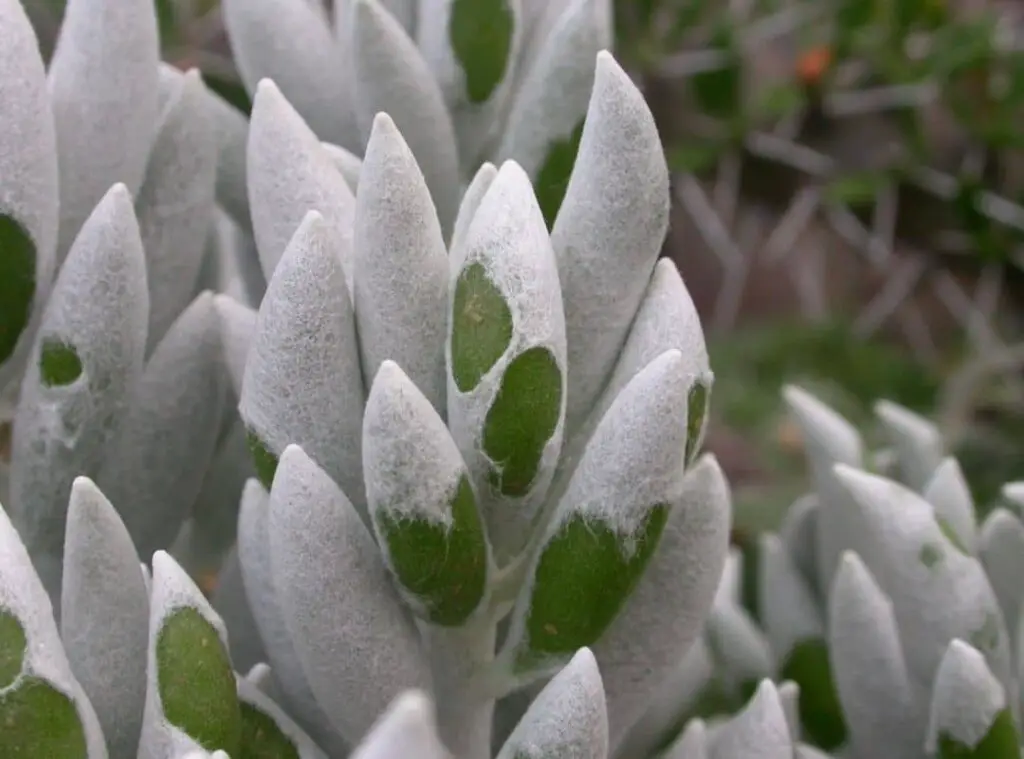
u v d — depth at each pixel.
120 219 0.19
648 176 0.18
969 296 0.51
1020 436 0.47
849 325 0.52
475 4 0.22
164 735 0.17
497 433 0.17
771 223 0.50
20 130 0.18
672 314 0.18
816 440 0.23
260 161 0.19
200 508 0.23
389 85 0.21
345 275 0.18
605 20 0.21
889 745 0.21
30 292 0.19
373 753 0.14
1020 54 0.47
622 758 0.21
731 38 0.47
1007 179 0.48
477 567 0.17
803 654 0.23
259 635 0.21
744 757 0.19
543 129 0.21
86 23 0.20
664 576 0.18
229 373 0.21
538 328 0.17
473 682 0.18
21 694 0.16
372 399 0.17
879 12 0.47
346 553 0.17
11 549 0.16
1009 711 0.20
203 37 0.42
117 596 0.18
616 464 0.17
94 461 0.20
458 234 0.18
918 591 0.21
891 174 0.47
